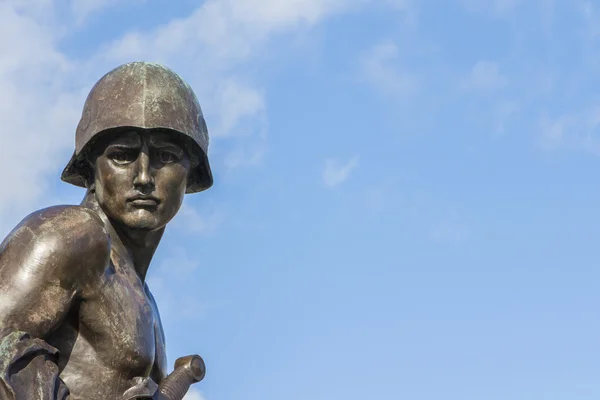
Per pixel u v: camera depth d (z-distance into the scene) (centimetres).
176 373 1642
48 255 1481
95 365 1519
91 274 1510
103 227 1533
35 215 1520
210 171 1680
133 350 1538
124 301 1548
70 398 1473
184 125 1608
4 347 1423
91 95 1638
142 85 1608
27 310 1462
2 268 1480
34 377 1427
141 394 1525
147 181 1583
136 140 1590
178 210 1628
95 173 1616
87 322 1518
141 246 1622
